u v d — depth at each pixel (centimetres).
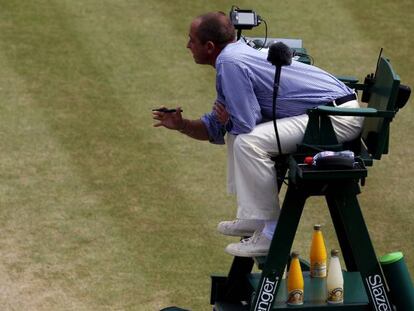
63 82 4772
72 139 4375
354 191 2683
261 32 5181
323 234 3856
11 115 4519
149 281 3522
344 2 5503
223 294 3080
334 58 5056
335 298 2759
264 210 2691
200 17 2745
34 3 5350
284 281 2888
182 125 2888
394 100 2614
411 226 3916
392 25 5338
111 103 4641
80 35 5109
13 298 3403
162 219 3884
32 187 4041
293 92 2700
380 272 2745
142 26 5206
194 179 4153
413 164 4331
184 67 4938
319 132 2664
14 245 3688
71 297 3419
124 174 4159
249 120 2667
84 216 3878
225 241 3769
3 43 5025
